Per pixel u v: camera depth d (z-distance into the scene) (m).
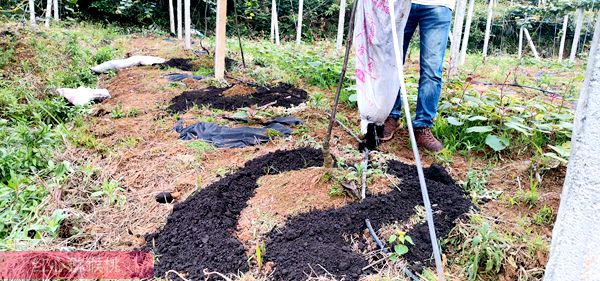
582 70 10.01
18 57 6.01
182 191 2.69
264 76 5.62
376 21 2.81
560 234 1.41
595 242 1.32
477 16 17.06
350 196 2.44
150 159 3.14
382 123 3.12
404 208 2.36
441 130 3.58
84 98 4.64
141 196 2.66
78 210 2.42
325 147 2.51
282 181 2.63
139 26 13.85
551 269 1.45
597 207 1.29
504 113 3.62
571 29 17.11
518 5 13.87
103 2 12.83
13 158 2.81
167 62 6.73
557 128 3.47
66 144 3.29
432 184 2.61
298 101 4.63
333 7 16.53
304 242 2.11
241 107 4.41
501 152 3.35
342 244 2.13
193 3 14.75
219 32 5.30
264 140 3.46
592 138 1.28
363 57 2.96
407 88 4.53
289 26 16.39
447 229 2.25
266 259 2.02
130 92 5.10
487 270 1.96
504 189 2.78
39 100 4.45
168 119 4.04
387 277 1.89
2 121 3.56
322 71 5.55
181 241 2.18
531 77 7.90
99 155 3.23
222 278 1.92
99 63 6.74
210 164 3.05
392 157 3.07
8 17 9.02
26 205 2.41
